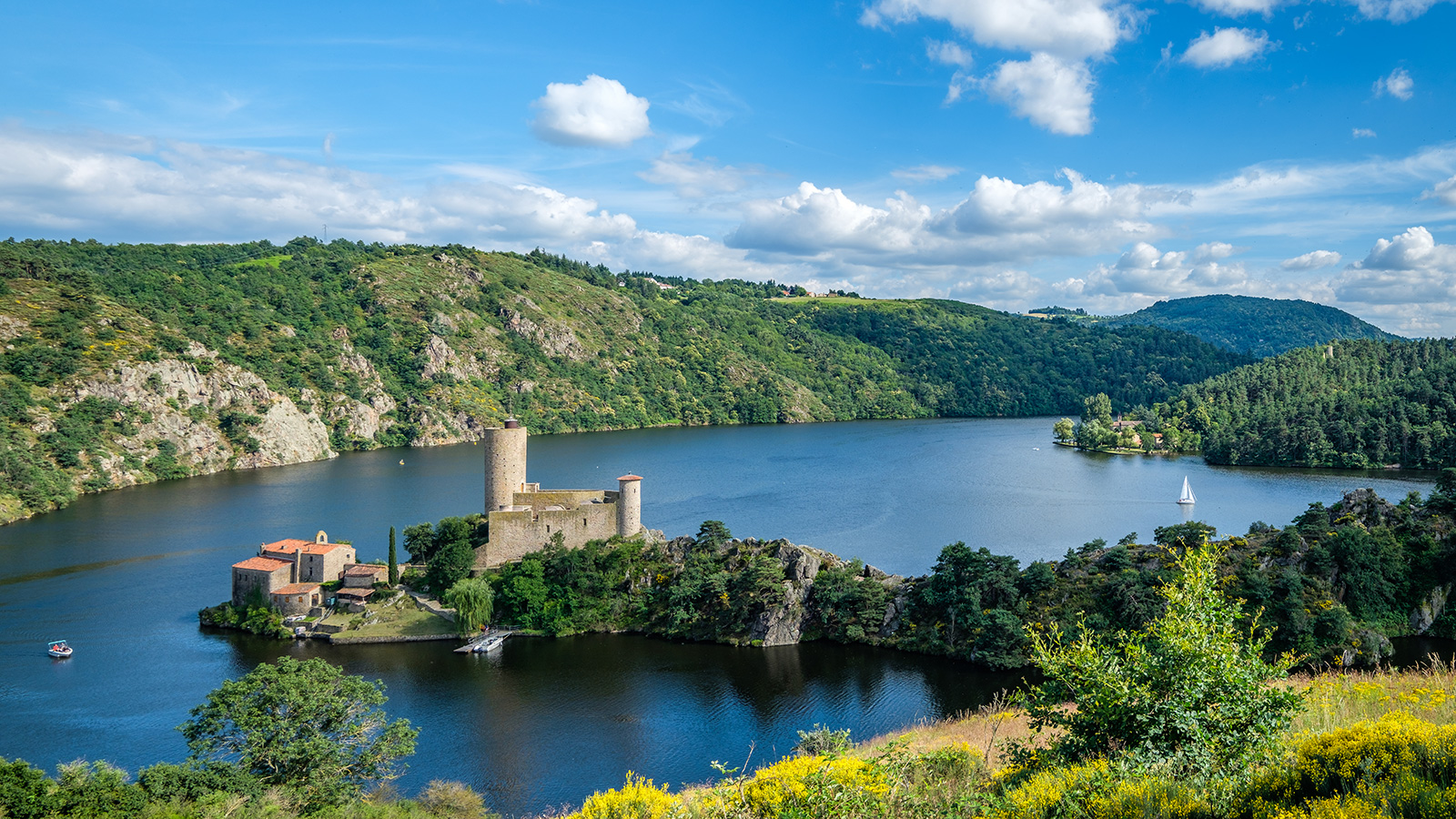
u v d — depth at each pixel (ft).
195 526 485.97
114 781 130.82
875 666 273.54
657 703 242.78
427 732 223.71
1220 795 63.41
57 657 282.77
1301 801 57.82
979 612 279.90
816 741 143.74
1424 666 246.68
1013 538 451.94
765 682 259.60
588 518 341.41
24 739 223.92
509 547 335.47
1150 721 77.36
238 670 272.51
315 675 163.12
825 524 489.67
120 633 307.58
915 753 117.50
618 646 296.30
